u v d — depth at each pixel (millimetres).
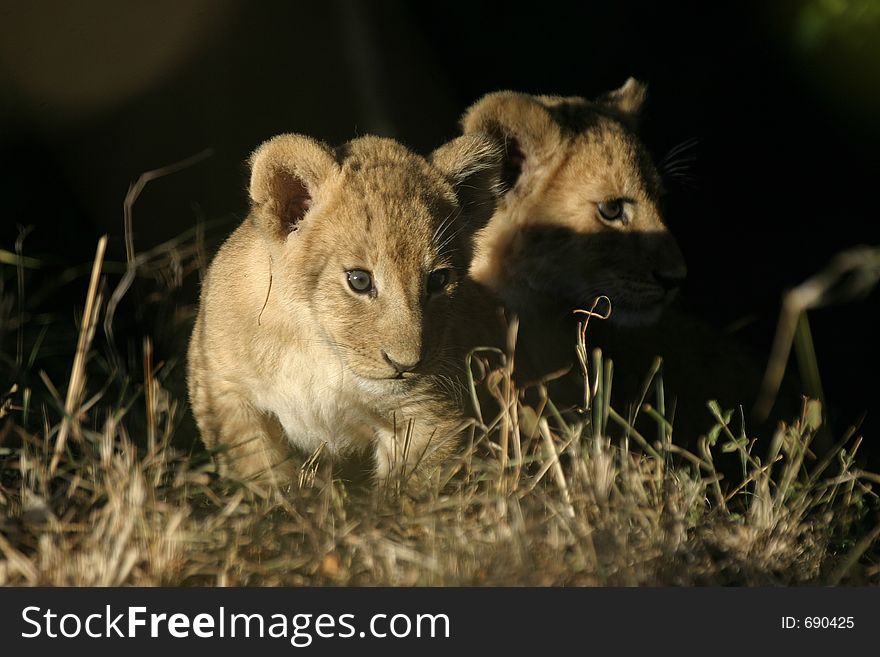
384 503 8180
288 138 8836
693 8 18844
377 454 9570
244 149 14336
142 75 13430
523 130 10875
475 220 9617
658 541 7641
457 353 9672
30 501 7559
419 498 8445
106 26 13016
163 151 13797
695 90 18922
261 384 9180
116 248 13633
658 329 11812
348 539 7477
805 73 18875
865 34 14977
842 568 7926
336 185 8836
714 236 18672
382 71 15758
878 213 19078
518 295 10984
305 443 9469
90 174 13594
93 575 6895
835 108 19109
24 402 9578
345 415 9344
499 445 8977
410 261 8594
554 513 7668
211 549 7426
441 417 9289
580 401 10656
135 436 9922
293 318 9055
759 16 18812
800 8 18234
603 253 11008
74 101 13172
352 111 15477
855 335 17047
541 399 10414
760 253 18359
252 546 7480
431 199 8930
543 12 18188
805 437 10000
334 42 15227
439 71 17000
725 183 19016
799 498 8617
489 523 7625
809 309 17266
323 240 8789
